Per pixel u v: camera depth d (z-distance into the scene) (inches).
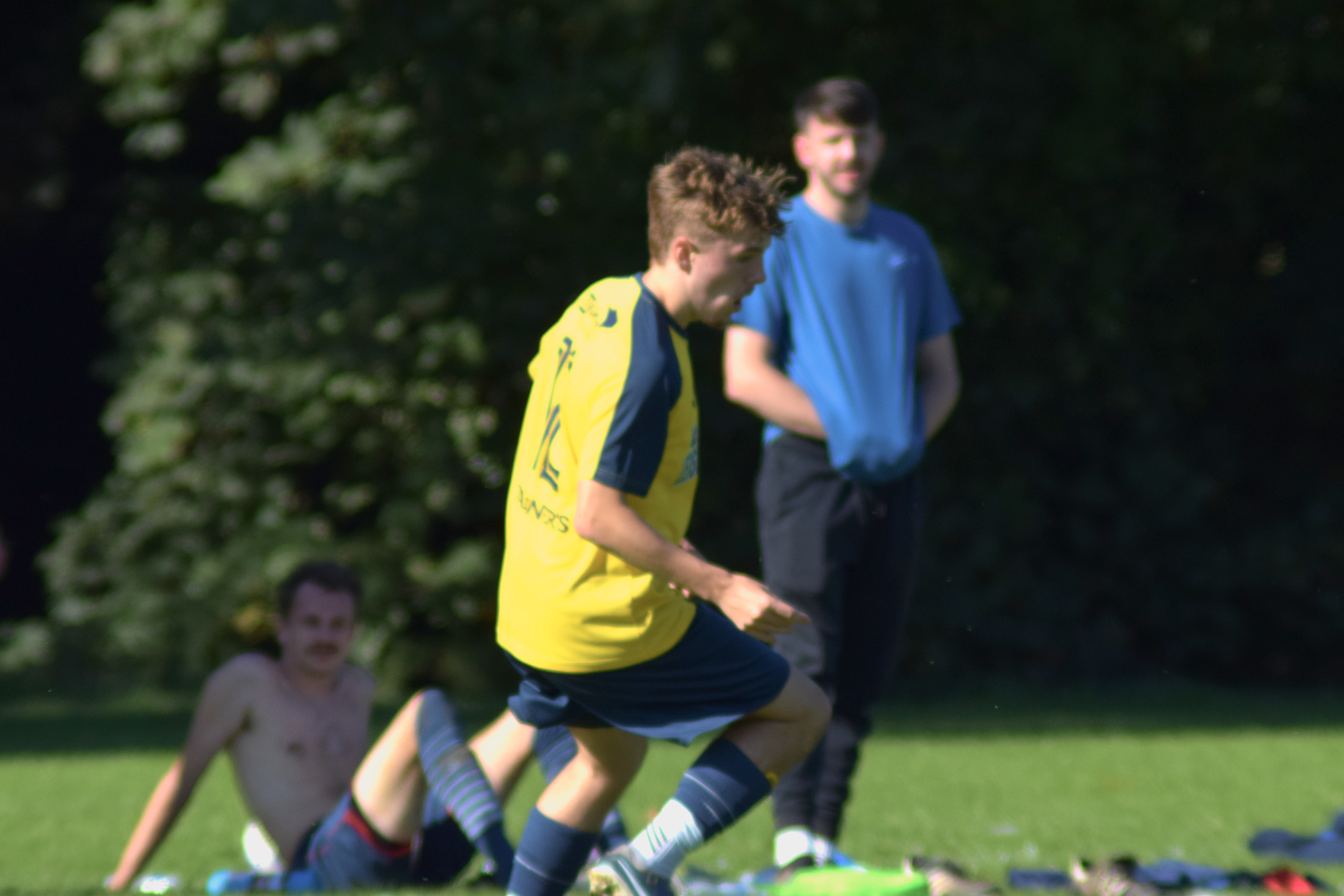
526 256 1691.7
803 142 637.3
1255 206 1936.5
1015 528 1779.0
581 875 544.4
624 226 1695.4
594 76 1599.4
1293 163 1934.1
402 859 553.6
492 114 1644.9
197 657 1689.2
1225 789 884.6
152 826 599.2
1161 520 1847.9
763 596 383.9
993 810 798.5
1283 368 1974.7
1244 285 1988.2
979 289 1722.4
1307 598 1891.0
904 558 620.1
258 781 612.1
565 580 402.0
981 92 1744.6
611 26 1617.9
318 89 1844.2
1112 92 1759.4
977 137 1742.1
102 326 2058.3
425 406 1689.2
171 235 1836.9
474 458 1701.5
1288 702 1669.5
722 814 404.8
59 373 2054.6
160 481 1747.0
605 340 397.4
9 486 2034.9
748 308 621.9
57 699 1668.3
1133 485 1846.7
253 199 1657.2
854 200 631.8
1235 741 1166.3
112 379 1772.9
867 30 1766.7
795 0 1673.2
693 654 404.2
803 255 622.5
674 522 412.2
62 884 597.6
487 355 1672.0
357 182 1631.4
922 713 1550.2
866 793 872.9
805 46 1743.4
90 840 737.6
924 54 1752.0
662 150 1705.2
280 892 526.6
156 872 647.8
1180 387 1914.4
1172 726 1374.3
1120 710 1567.4
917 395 634.2
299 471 1795.0
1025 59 1753.2
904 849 663.1
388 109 1690.5
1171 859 622.8
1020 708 1596.9
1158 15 1787.6
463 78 1638.8
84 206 1988.2
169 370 1731.1
